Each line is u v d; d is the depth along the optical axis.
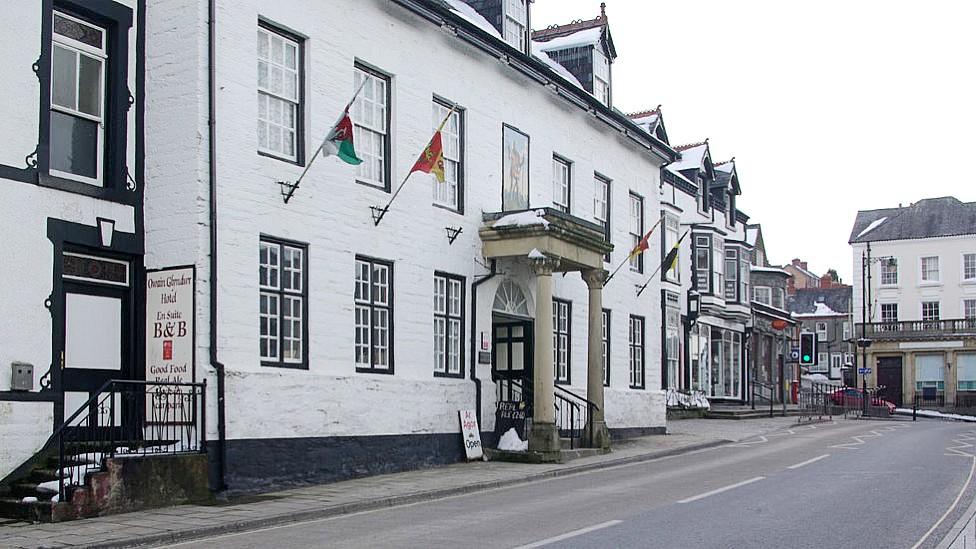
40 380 12.71
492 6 22.39
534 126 22.89
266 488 14.52
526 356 21.84
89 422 13.42
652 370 28.45
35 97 12.93
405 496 13.91
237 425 14.16
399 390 17.56
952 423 40.62
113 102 14.28
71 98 13.81
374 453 16.84
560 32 27.91
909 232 68.00
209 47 14.41
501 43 20.95
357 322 17.03
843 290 85.88
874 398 58.91
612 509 12.45
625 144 27.61
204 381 13.75
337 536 10.55
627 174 27.72
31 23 12.95
